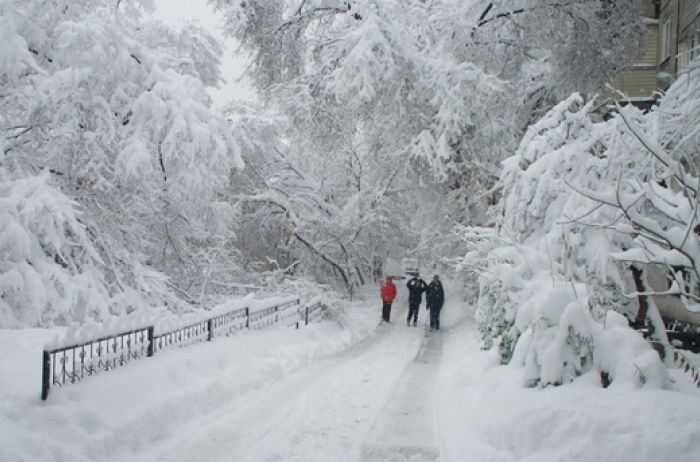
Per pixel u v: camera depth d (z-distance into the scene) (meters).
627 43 19.41
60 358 6.93
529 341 7.58
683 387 6.61
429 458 6.13
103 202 14.62
